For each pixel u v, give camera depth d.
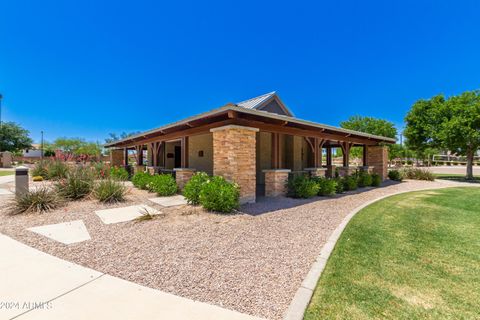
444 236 4.48
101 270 3.07
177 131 9.98
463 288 2.68
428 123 17.33
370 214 6.22
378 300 2.43
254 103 13.28
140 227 4.89
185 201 7.65
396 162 36.72
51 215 5.83
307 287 2.66
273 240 4.21
